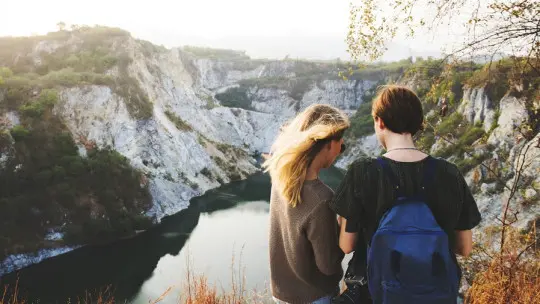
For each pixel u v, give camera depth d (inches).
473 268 154.3
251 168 3577.8
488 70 180.1
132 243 1657.2
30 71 2696.9
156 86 3243.1
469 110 1403.8
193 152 2925.7
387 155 83.0
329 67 7357.3
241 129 4719.5
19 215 1590.8
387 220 76.0
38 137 1870.1
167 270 1342.3
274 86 6382.9
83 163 1878.7
